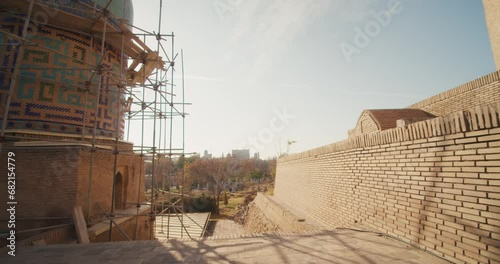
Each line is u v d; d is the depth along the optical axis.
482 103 8.30
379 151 5.12
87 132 8.07
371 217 5.28
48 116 7.40
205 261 3.75
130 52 9.41
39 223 5.98
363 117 11.45
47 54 7.54
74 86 7.86
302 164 10.62
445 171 3.54
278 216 10.88
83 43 8.20
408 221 4.19
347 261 3.53
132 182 9.66
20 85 7.14
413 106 11.75
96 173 7.11
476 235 3.04
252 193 35.69
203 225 15.77
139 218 9.16
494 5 10.40
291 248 4.16
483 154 3.02
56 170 6.18
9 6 6.93
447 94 9.75
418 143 4.07
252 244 4.44
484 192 2.98
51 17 7.34
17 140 6.84
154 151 7.84
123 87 7.87
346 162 6.57
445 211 3.50
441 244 3.52
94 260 3.94
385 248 4.00
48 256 4.16
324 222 7.81
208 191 36.59
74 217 5.85
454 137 3.42
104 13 6.92
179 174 35.38
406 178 4.29
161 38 8.04
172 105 9.02
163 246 4.50
